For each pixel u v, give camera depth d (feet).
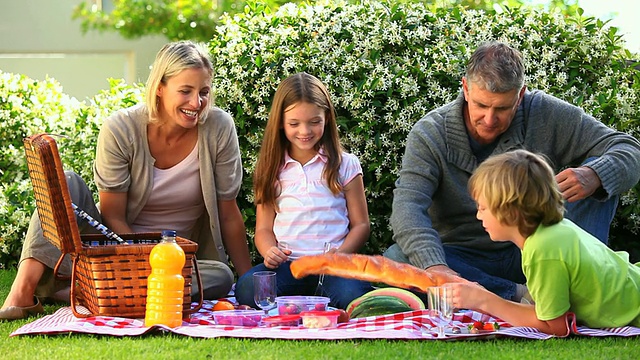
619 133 16.19
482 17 20.79
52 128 24.23
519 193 12.35
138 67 44.57
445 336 12.48
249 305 15.80
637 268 13.44
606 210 15.80
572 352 11.70
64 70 43.34
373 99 19.44
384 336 12.47
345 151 17.98
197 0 45.34
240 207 19.89
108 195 16.49
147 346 12.14
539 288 12.63
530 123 16.14
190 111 15.94
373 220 19.57
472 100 15.08
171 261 13.57
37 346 12.42
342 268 13.64
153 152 16.66
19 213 21.48
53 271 15.85
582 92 19.99
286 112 16.34
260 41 20.06
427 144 16.15
